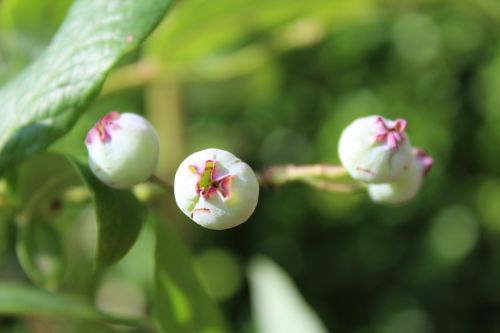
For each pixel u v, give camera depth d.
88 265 0.30
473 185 0.57
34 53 0.20
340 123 0.57
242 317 0.60
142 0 0.15
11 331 0.36
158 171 0.29
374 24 0.56
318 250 0.60
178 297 0.17
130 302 0.43
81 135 0.22
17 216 0.17
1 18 0.20
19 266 0.36
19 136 0.15
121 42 0.15
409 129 0.57
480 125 0.57
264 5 0.23
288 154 0.60
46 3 0.19
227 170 0.14
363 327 0.58
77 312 0.18
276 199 0.59
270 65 0.42
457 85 0.57
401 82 0.58
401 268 0.58
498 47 0.56
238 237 0.61
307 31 0.26
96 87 0.15
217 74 0.25
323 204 0.57
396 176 0.15
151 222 0.18
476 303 0.56
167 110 0.29
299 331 0.22
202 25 0.22
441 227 0.57
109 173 0.15
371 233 0.58
